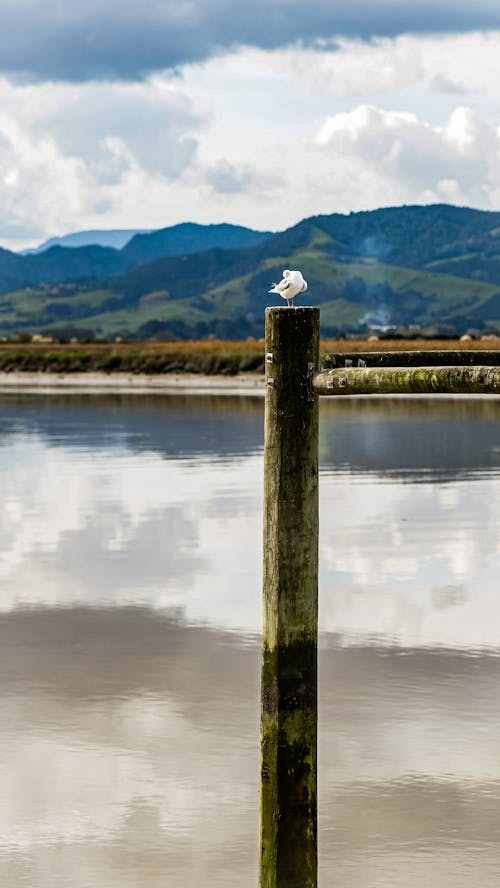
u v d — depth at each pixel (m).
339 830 12.27
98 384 121.25
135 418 70.00
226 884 11.20
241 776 13.73
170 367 139.88
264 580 9.72
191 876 11.36
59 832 12.32
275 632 9.62
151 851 11.90
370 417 70.06
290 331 9.50
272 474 9.59
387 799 13.02
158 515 32.56
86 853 11.85
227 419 68.81
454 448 50.44
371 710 15.88
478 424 63.59
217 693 16.75
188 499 35.47
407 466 43.88
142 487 38.25
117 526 30.86
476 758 14.11
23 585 23.89
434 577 24.39
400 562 25.89
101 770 13.92
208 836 12.19
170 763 14.11
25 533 29.86
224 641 19.56
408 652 18.72
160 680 17.38
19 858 11.73
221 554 27.03
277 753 9.66
